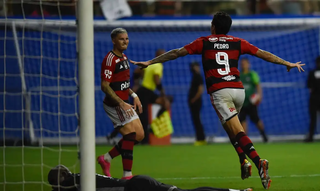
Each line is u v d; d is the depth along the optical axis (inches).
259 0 2196.1
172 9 2203.5
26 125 1813.5
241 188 904.9
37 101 1936.5
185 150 1667.1
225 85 799.7
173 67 2208.4
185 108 2187.5
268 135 2193.7
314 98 1939.0
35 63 1958.7
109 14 1851.6
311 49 2186.3
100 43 2102.6
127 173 860.0
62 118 1990.7
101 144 1945.1
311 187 896.9
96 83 2102.6
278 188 891.4
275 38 2198.6
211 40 815.7
